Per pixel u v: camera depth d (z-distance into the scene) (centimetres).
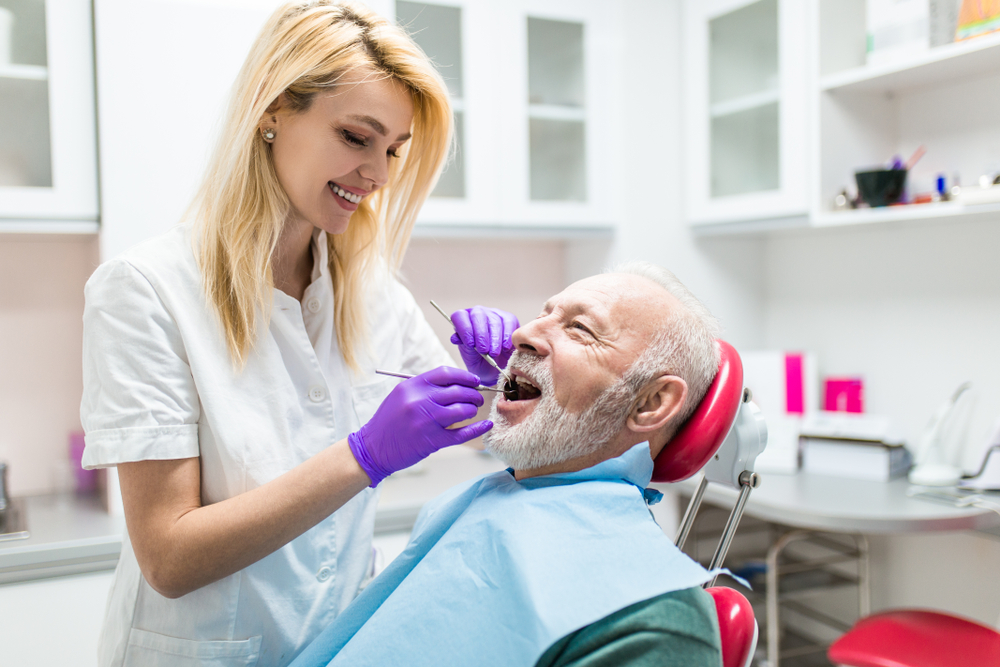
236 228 95
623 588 73
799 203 205
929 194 197
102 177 168
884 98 209
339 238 112
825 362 241
